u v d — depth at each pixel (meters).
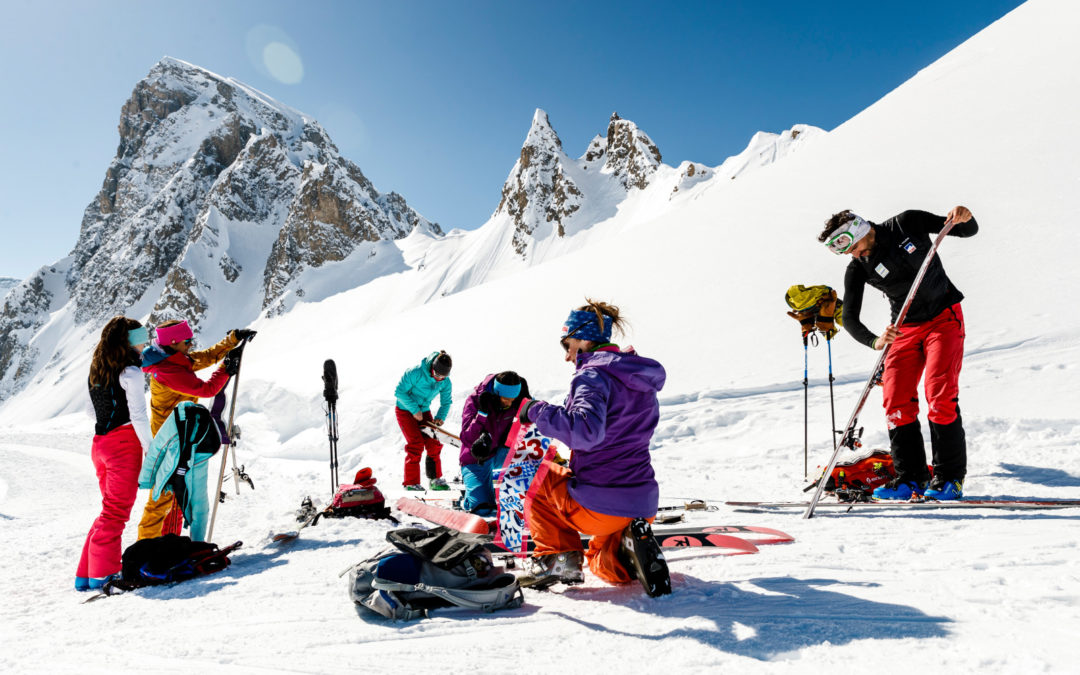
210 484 8.35
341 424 13.52
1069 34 23.80
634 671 1.81
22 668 2.14
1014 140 18.19
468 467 4.78
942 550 2.74
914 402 4.12
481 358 17.16
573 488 2.49
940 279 3.98
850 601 2.20
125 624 2.62
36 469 14.95
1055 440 5.23
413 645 2.11
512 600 2.46
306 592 2.86
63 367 143.00
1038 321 9.31
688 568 2.78
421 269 142.38
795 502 4.07
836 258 15.95
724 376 10.77
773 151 135.00
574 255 30.62
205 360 4.33
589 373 2.40
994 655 1.69
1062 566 2.38
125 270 168.12
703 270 18.83
